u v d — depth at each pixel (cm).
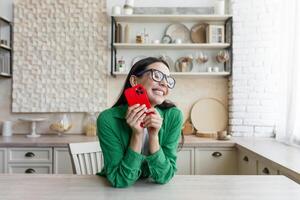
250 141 288
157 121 116
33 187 113
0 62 327
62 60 337
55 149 278
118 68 332
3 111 339
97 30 338
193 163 283
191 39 337
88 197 102
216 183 120
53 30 337
